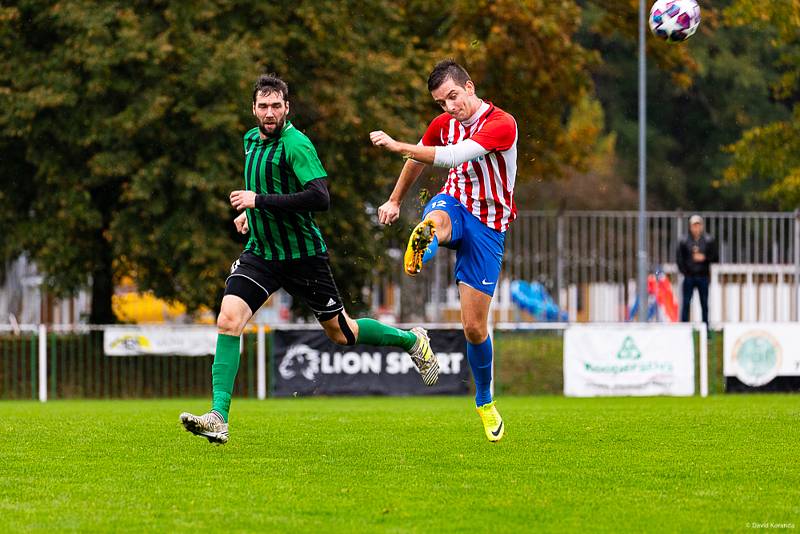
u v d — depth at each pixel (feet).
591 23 456.04
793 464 79.61
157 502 64.75
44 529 57.72
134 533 57.11
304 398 194.59
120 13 229.04
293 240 82.99
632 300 291.99
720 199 490.49
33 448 86.43
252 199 79.87
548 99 301.84
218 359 81.46
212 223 233.96
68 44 231.50
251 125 234.79
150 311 364.58
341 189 245.86
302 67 249.75
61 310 354.13
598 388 192.85
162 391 211.41
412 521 60.13
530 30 283.18
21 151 245.04
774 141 289.94
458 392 197.47
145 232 233.76
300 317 286.25
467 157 78.02
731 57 471.62
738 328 195.21
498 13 276.82
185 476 73.31
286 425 105.70
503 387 205.16
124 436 94.27
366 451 85.15
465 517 61.26
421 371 93.56
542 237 268.41
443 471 75.87
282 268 84.02
